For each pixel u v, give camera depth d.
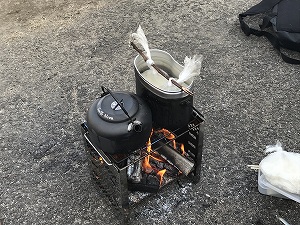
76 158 2.15
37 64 2.65
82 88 2.49
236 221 1.90
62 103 2.41
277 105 2.38
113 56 2.69
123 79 2.54
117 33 2.84
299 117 2.31
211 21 2.91
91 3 3.09
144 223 1.90
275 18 2.70
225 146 2.18
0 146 2.21
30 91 2.49
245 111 2.34
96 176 1.95
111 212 1.93
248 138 2.21
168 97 1.68
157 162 1.96
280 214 1.91
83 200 1.98
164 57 1.82
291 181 1.82
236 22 2.90
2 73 2.60
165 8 3.02
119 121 1.62
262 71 2.57
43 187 2.03
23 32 2.88
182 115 1.76
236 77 2.54
